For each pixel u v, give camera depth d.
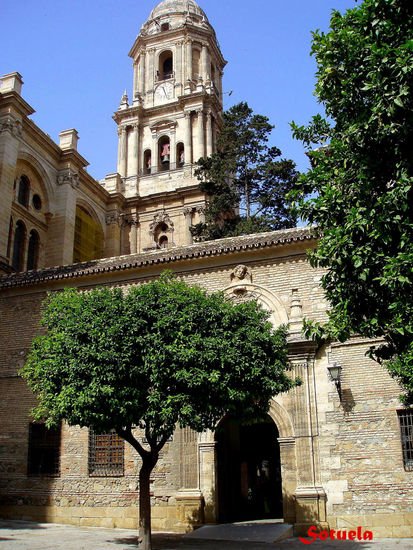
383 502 19.80
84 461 23.88
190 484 22.09
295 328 22.53
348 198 12.88
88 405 15.98
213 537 19.42
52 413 16.75
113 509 22.88
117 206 48.78
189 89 52.53
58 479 24.06
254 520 23.52
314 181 13.64
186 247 26.39
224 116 43.66
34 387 17.86
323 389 21.59
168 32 55.53
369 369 21.16
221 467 23.22
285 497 21.00
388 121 11.81
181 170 50.56
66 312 17.66
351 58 12.88
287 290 23.53
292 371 21.95
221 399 16.69
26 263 37.97
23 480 24.52
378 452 20.28
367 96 12.67
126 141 53.12
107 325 16.72
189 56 54.75
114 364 16.16
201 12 58.75
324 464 20.81
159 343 16.34
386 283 11.48
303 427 21.28
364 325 12.44
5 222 34.56
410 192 11.73
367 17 12.58
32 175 39.81
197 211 47.59
